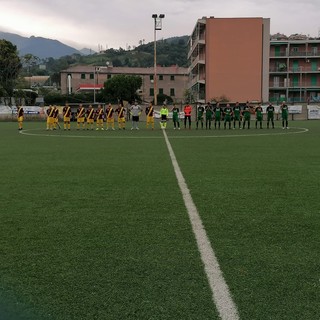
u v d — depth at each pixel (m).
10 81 68.00
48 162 11.95
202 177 9.09
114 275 3.88
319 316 3.12
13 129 32.72
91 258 4.30
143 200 6.86
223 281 3.72
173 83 103.62
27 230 5.26
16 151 15.23
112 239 4.89
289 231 5.13
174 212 6.07
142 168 10.59
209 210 6.17
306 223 5.46
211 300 3.37
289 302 3.33
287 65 73.25
